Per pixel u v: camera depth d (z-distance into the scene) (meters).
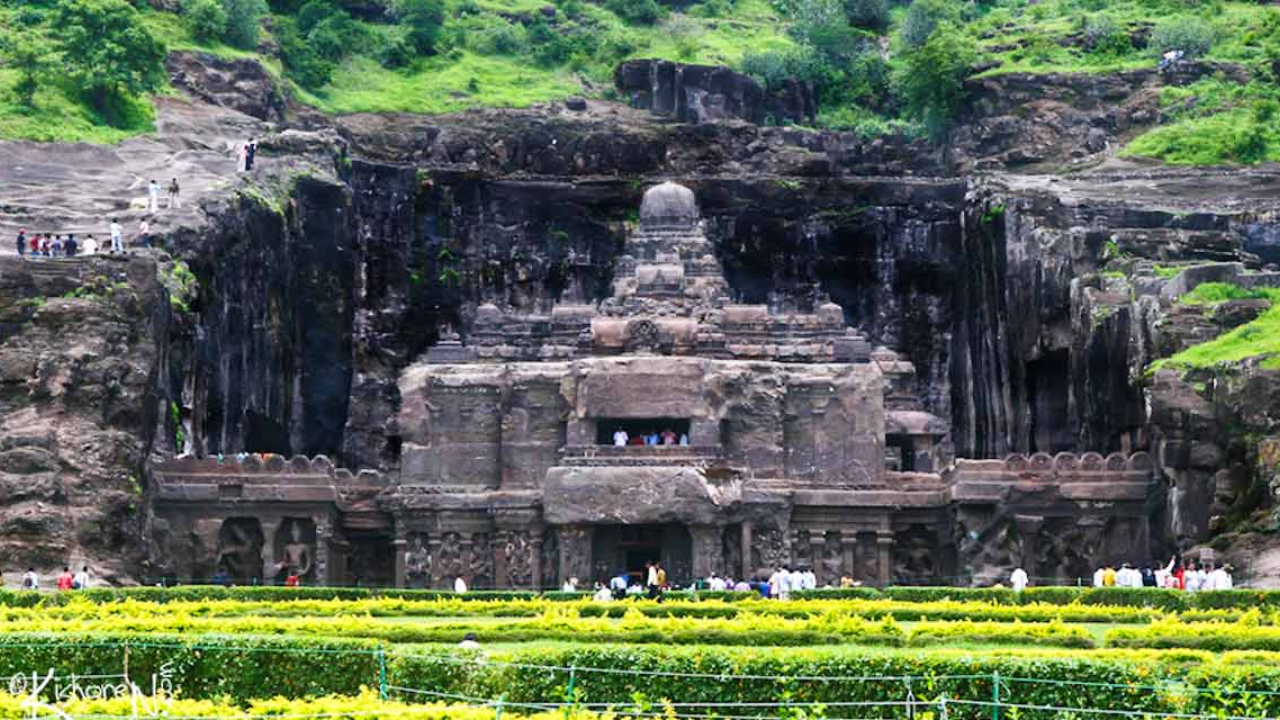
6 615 85.75
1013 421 149.50
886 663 62.31
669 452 131.50
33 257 118.88
